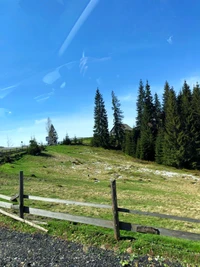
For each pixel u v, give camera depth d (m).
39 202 12.81
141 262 5.33
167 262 5.27
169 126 52.44
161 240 6.64
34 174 30.23
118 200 16.45
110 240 6.45
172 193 22.94
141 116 74.44
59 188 19.22
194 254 5.48
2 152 48.88
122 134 77.00
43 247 6.36
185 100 58.41
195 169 48.91
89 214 10.85
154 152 59.41
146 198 18.25
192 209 14.76
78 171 38.28
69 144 80.06
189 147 49.66
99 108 75.69
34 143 53.88
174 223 10.62
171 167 50.41
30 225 7.96
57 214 7.74
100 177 33.19
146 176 36.91
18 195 8.79
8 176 24.48
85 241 6.58
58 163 45.06
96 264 5.34
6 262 5.63
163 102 74.06
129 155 65.31
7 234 7.45
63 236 7.02
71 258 5.68
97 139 75.44
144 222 10.34
